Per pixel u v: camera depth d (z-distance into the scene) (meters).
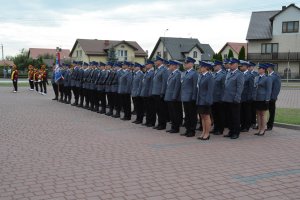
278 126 11.52
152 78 11.21
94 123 11.81
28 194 5.27
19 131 10.15
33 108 15.77
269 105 10.74
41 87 24.39
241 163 7.01
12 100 19.58
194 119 9.76
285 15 49.69
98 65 14.90
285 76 50.56
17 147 8.20
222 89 9.95
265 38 50.66
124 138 9.36
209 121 9.34
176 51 63.88
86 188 5.52
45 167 6.63
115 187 5.57
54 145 8.44
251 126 11.27
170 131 10.33
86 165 6.77
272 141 9.17
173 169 6.55
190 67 9.80
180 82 10.14
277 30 50.34
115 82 13.23
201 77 9.32
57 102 18.58
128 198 5.12
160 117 10.84
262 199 5.14
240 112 10.38
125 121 12.39
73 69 17.20
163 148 8.23
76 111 14.94
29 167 6.62
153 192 5.37
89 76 15.03
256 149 8.23
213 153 7.80
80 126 11.14
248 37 51.72
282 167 6.76
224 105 10.05
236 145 8.65
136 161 7.08
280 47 50.38
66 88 17.86
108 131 10.38
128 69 12.54
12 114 13.70
